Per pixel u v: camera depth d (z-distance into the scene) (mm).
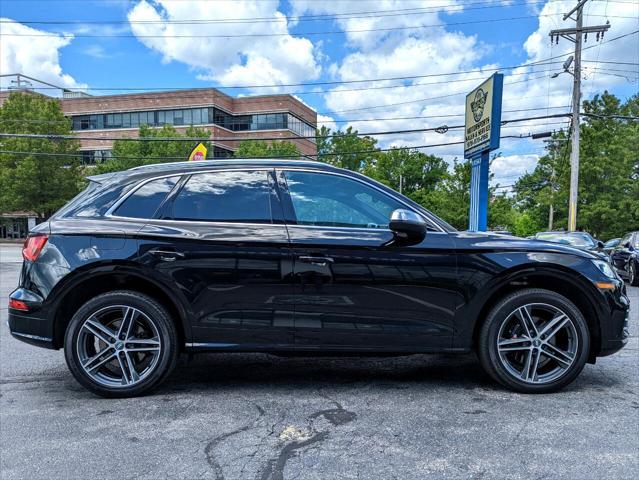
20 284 3533
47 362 4574
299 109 56750
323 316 3410
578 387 3686
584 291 3477
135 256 3363
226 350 3451
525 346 3498
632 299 9258
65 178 38656
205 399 3479
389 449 2660
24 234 50250
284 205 3549
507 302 3455
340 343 3443
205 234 3420
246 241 3402
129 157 38688
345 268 3387
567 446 2682
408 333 3432
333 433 2871
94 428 2990
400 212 3268
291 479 2359
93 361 3451
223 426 2996
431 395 3523
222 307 3414
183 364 4402
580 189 26375
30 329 3441
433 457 2566
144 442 2785
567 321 3463
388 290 3404
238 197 3572
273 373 4121
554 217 31688
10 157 37531
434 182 58844
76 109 54125
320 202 3580
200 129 46031
